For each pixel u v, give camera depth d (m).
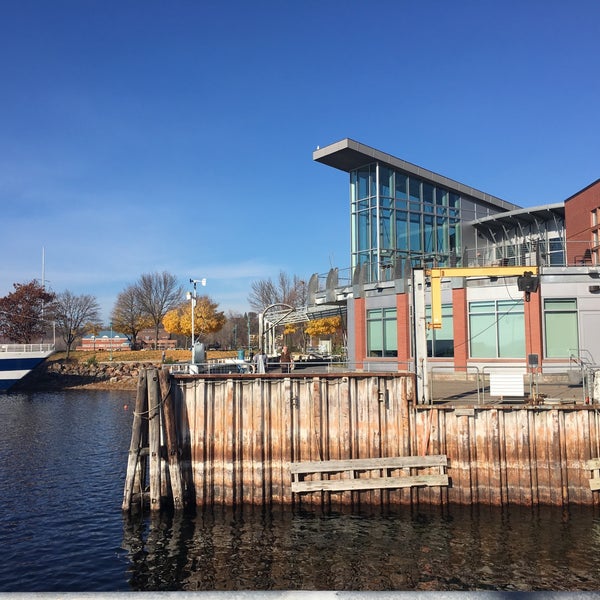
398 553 14.02
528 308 25.56
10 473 23.38
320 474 17.69
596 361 25.12
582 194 34.28
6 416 40.59
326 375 18.30
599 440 17.31
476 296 26.88
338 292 33.50
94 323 94.75
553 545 14.37
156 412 17.77
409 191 36.28
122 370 66.81
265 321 40.81
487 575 12.68
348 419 18.11
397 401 18.23
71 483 21.78
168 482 17.88
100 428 34.91
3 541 15.56
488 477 17.34
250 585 12.48
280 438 18.09
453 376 26.69
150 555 14.35
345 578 12.70
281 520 16.64
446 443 17.88
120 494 20.25
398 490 17.59
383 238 33.94
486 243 42.91
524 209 38.97
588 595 2.18
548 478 17.23
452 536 15.12
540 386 23.03
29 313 81.19
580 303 25.47
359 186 35.69
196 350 22.83
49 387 63.59
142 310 91.06
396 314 29.48
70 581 12.98
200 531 15.90
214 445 18.12
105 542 15.38
